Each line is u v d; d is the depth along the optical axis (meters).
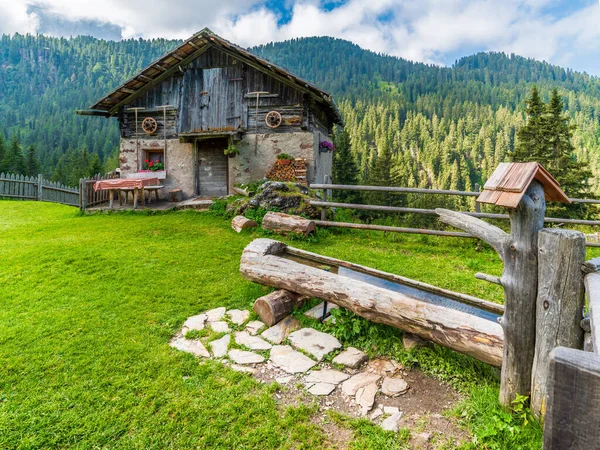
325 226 9.30
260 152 12.47
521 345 2.51
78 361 3.41
